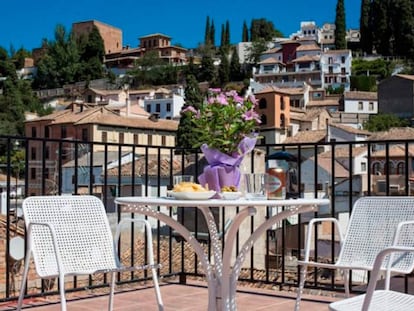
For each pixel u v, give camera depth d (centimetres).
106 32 10894
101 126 4059
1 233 658
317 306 392
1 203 916
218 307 304
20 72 9294
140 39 10175
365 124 5634
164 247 1021
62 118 4375
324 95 7081
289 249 1127
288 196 310
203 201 260
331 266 277
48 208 311
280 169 293
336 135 4094
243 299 415
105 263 319
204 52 9856
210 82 8219
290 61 8312
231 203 253
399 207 303
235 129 295
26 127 4547
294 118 4866
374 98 6494
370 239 304
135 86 8725
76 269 306
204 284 475
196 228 474
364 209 314
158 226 476
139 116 5288
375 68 8150
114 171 1888
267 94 4606
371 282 205
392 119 5762
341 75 7719
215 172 295
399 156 2533
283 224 445
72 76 8638
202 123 300
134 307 391
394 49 8756
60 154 401
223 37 10394
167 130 4378
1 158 2498
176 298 421
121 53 10112
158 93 6350
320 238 1227
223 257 301
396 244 263
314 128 5044
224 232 453
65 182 1762
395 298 236
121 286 473
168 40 10219
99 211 332
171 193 282
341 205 1552
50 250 302
